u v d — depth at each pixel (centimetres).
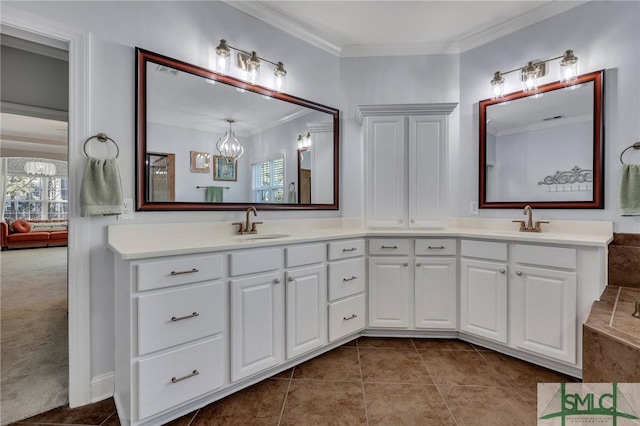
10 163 710
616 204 196
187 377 141
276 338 174
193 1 197
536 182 232
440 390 163
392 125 245
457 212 271
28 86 221
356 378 175
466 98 266
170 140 186
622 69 195
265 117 232
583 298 167
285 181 243
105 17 162
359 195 278
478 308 208
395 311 223
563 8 218
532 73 226
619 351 125
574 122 214
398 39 265
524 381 171
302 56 256
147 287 130
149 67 178
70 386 151
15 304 296
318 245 195
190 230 193
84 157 155
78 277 154
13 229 663
